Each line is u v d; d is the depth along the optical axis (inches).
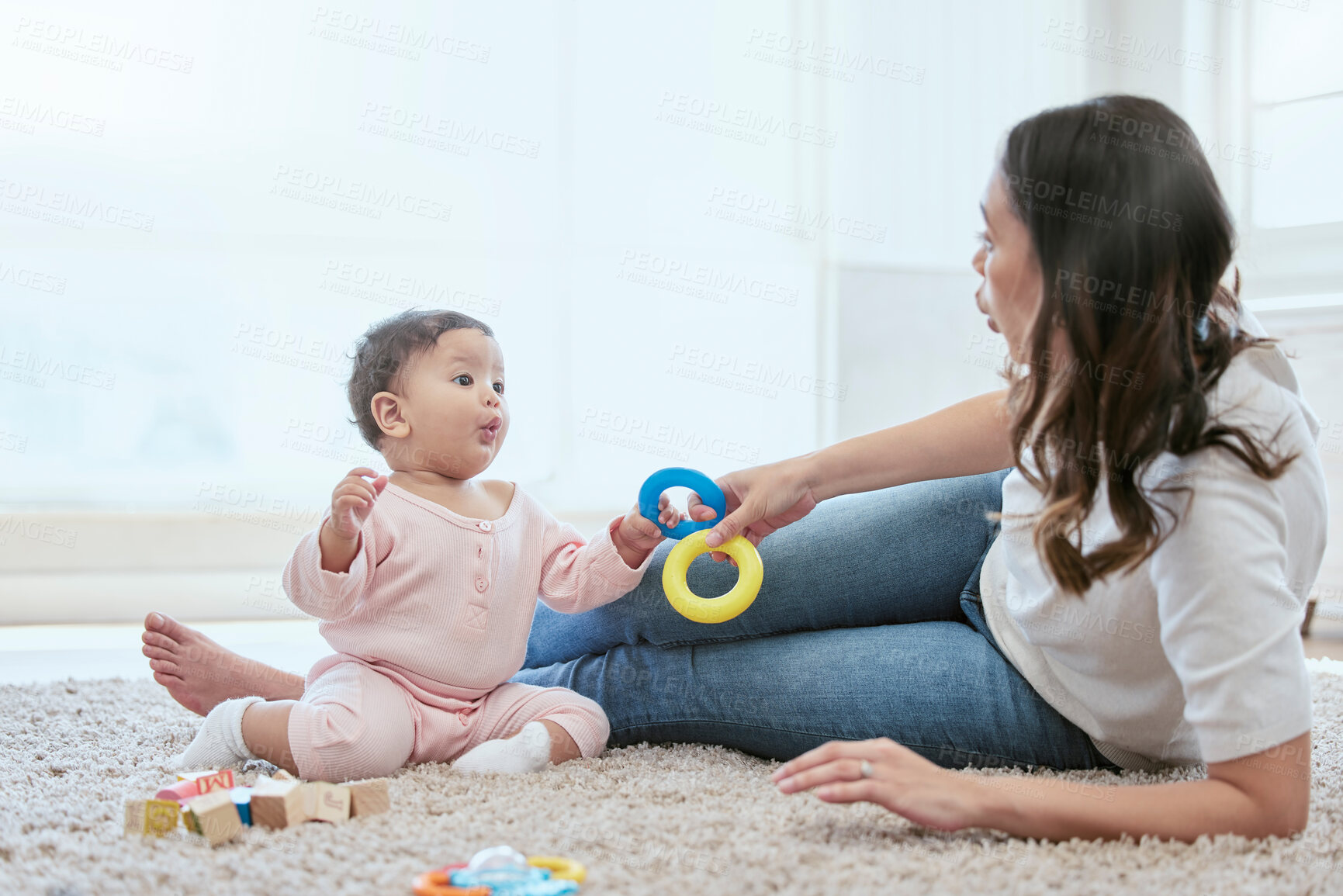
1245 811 29.9
